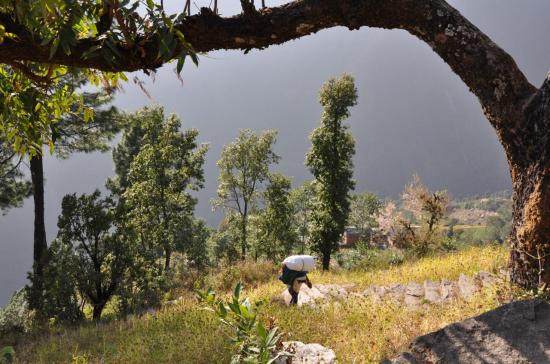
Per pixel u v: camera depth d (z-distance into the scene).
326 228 35.72
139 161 34.19
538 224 5.73
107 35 3.12
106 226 15.91
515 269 6.25
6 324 15.24
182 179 33.91
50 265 15.55
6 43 3.12
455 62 5.83
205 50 4.07
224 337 7.06
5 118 4.01
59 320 14.99
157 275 17.36
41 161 21.39
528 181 5.87
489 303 6.43
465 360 2.73
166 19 2.96
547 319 2.88
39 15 2.92
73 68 3.57
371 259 23.67
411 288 10.20
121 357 7.34
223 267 23.72
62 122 19.52
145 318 10.69
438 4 5.56
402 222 23.58
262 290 12.74
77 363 7.41
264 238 45.78
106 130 21.55
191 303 11.35
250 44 4.16
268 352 2.60
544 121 5.55
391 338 5.93
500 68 5.67
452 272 11.34
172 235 30.91
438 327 6.11
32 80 3.55
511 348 2.70
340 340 6.41
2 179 21.05
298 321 7.52
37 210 21.48
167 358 6.77
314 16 4.36
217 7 3.99
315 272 16.27
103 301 16.06
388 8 5.13
